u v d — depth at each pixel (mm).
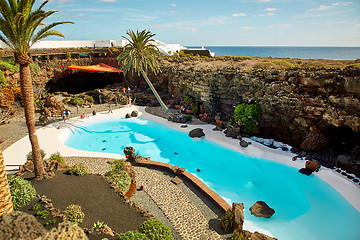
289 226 15500
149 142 29625
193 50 70188
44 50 49438
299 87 24766
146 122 36438
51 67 50562
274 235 14664
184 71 39812
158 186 18469
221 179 21406
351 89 20609
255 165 23641
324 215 16547
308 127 24203
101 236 11344
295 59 39719
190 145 28516
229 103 33156
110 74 59094
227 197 18781
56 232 6129
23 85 15656
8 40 15164
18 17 14008
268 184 20484
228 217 13906
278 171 22375
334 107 21781
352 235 14750
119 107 43375
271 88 26344
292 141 26375
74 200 14719
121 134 32188
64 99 45156
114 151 27188
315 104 23094
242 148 26906
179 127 33875
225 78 31750
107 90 48656
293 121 25328
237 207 14180
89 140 30156
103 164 22047
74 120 36281
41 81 48344
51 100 38438
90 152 25031
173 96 44719
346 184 19375
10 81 37219
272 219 16156
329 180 20250
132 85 51688
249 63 34188
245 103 30266
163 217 14914
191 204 16328
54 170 18578
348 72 21328
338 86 21969
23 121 34281
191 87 37531
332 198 18297
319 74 23078
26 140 27891
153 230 11023
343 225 15578
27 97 15805
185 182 19141
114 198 15109
